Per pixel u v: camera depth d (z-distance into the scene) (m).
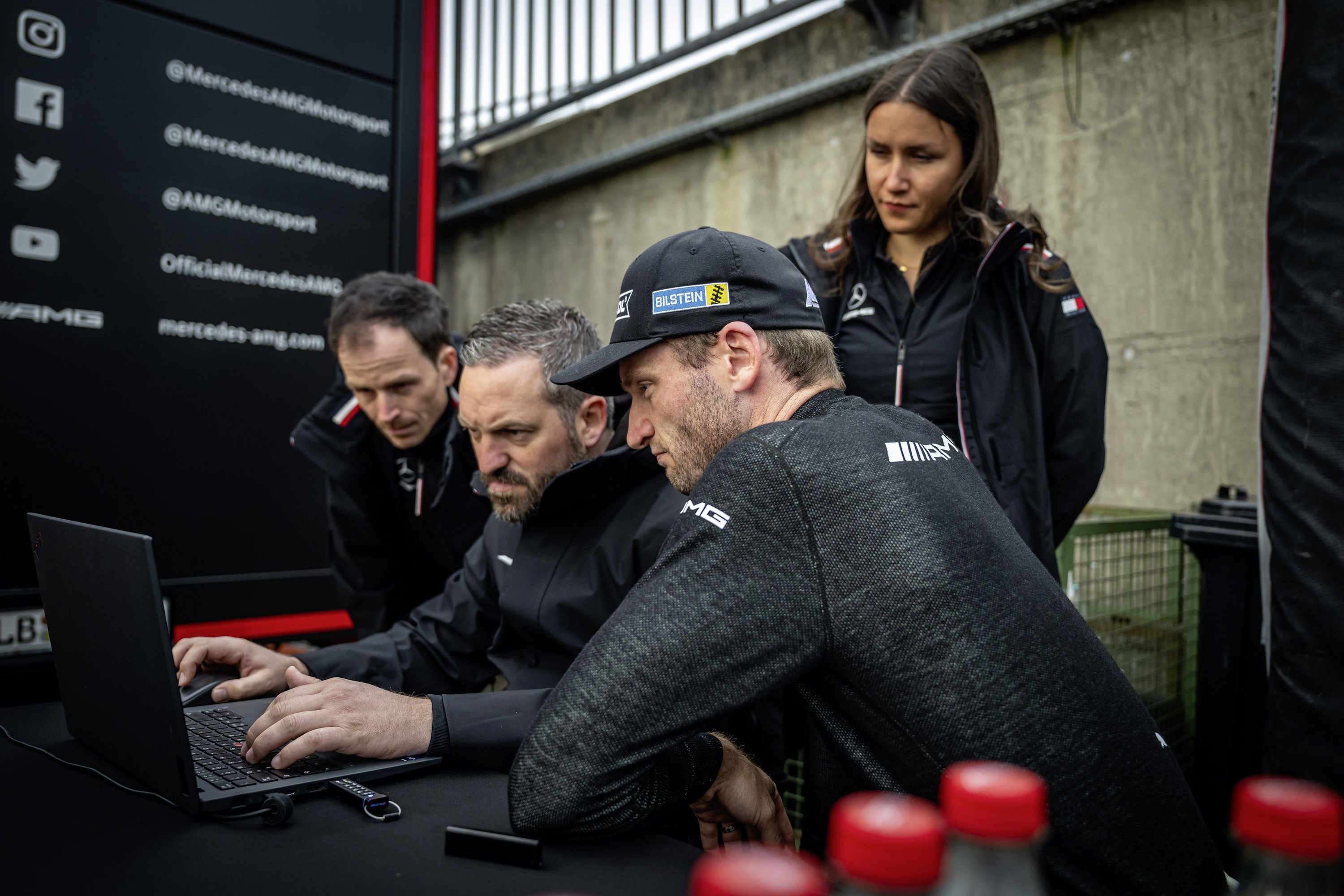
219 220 2.85
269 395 2.94
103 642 0.98
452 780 1.03
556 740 0.83
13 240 2.51
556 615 1.38
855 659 0.83
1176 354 2.81
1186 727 2.30
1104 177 2.96
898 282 1.83
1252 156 2.65
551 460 1.44
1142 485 2.88
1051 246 3.06
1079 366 1.74
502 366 1.41
